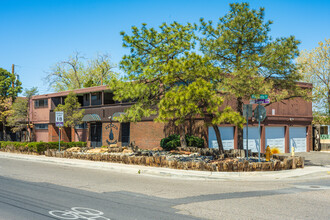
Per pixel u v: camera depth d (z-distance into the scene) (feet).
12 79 142.82
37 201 31.53
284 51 57.88
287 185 42.52
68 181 44.75
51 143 90.22
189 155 70.08
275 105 91.97
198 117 82.12
